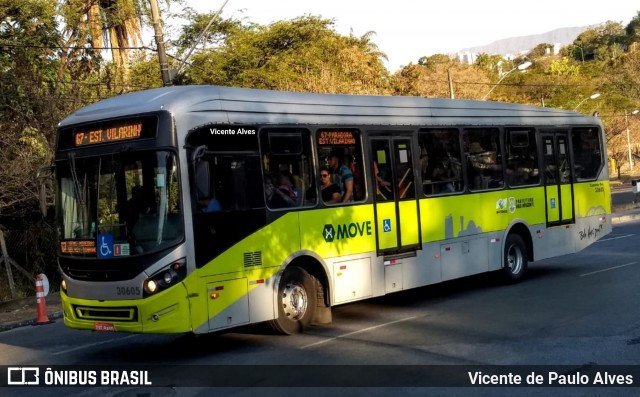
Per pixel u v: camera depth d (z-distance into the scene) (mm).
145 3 26812
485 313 11453
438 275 12805
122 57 26719
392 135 12172
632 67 72312
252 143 9945
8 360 10406
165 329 8734
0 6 20953
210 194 9250
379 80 35750
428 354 8750
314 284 10789
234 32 30797
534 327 10094
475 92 53125
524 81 72312
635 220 31922
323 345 9617
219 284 9289
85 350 10805
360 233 11375
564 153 16250
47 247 19922
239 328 11320
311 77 31281
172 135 8969
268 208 10039
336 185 11133
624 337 9203
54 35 22312
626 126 69625
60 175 9820
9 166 18094
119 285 8938
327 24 33969
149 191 8953
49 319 15047
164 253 8789
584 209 16656
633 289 12992
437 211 12875
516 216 14742
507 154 14695
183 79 29125
